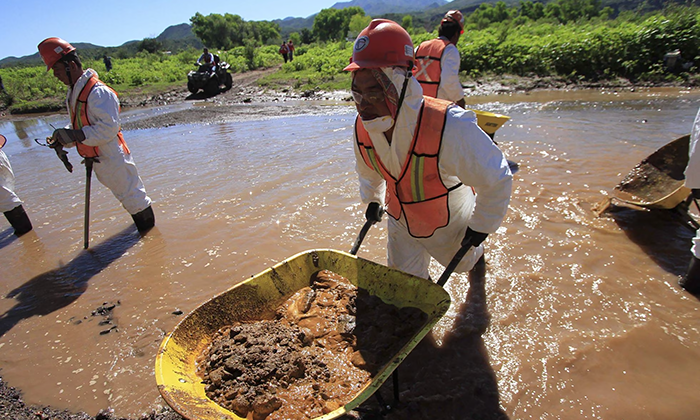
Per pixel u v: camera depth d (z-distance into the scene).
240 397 2.04
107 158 4.60
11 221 5.20
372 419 2.37
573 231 4.17
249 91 18.98
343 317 2.62
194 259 4.29
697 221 4.18
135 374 2.89
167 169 7.28
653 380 2.52
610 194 4.83
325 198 5.43
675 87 11.06
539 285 3.42
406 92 2.10
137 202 4.85
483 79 14.20
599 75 12.84
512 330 2.98
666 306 3.10
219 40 70.38
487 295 3.34
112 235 5.04
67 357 3.10
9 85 23.47
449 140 2.15
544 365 2.67
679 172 4.51
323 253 2.92
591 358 2.70
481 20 45.03
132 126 12.22
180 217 5.29
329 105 13.36
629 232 4.09
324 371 2.28
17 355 3.16
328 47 32.47
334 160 6.91
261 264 4.09
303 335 2.48
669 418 2.28
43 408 2.67
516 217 4.49
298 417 2.01
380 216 2.98
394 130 2.19
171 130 11.15
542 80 13.27
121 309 3.61
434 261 3.87
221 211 5.35
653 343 2.78
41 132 13.56
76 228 5.32
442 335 2.98
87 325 3.45
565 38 14.31
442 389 2.54
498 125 5.16
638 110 8.74
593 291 3.30
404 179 2.39
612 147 6.36
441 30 4.68
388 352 2.36
